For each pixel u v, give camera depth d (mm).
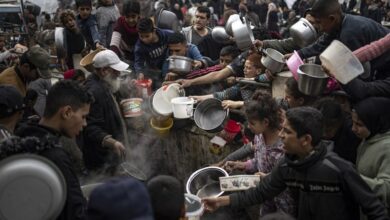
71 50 4996
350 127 2361
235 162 2723
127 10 4508
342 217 1909
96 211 1079
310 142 1896
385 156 2049
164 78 4090
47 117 1989
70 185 1832
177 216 1618
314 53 2889
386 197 1954
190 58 4074
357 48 2576
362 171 2156
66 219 1827
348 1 13117
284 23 11828
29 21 9195
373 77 2541
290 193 2246
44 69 3422
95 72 3178
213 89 3760
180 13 11172
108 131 3164
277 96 3057
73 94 2000
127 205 1070
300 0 12711
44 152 1806
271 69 3004
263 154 2484
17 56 4891
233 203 2252
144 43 4129
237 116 3287
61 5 11625
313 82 2410
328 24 2646
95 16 5605
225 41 4594
